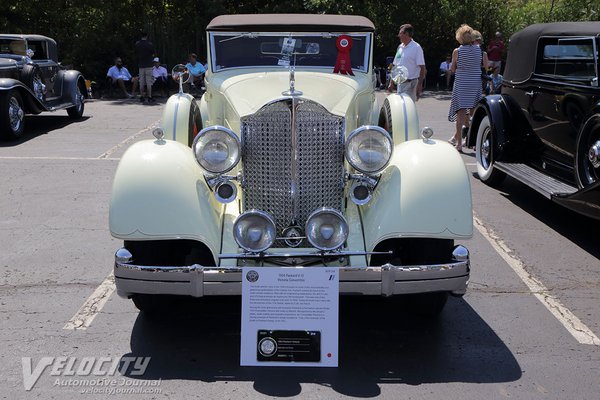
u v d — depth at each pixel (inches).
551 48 267.6
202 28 818.2
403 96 202.4
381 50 847.7
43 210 261.9
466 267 143.2
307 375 142.3
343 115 157.5
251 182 154.7
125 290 142.3
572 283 195.9
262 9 837.2
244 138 152.3
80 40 770.8
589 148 225.3
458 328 165.9
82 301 178.7
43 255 212.7
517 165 287.1
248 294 138.1
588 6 864.3
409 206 146.5
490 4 879.1
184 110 200.7
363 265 145.8
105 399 132.1
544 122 267.9
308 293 138.3
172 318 169.8
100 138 432.8
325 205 156.4
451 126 504.1
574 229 248.1
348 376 142.0
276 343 138.6
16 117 422.6
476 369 145.3
